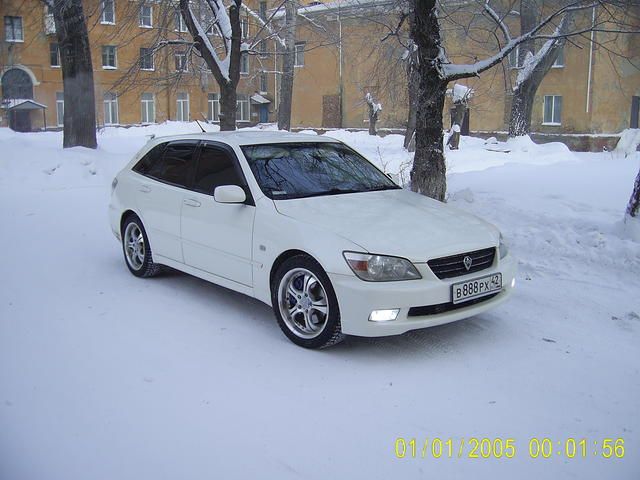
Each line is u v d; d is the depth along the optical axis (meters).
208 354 4.61
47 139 26.62
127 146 22.44
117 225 6.79
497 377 4.25
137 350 4.68
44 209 10.59
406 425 3.64
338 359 4.53
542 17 9.66
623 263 6.61
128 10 14.99
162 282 6.42
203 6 15.53
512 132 23.72
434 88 8.39
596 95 30.34
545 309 5.59
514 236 7.73
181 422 3.66
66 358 4.54
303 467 3.23
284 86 29.38
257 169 5.36
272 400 3.92
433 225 4.84
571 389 4.09
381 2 12.15
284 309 4.83
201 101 45.97
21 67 39.16
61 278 6.57
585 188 10.84
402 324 4.32
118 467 3.22
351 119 40.25
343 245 4.43
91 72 17.00
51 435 3.52
